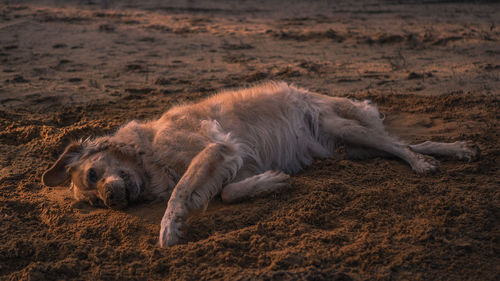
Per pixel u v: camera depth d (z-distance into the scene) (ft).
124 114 25.22
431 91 27.76
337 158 18.63
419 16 63.98
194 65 39.01
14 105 27.40
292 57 41.42
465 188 14.67
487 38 43.88
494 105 23.62
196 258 11.57
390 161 18.03
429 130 20.85
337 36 50.39
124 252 11.86
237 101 18.25
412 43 45.01
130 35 54.60
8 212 14.66
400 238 11.94
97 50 46.06
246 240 12.36
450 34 47.67
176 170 15.57
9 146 20.59
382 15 67.31
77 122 24.14
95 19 67.41
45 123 23.99
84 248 12.20
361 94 27.68
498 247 11.33
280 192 15.08
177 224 13.16
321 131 19.39
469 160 16.81
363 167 17.17
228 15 73.51
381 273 10.58
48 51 45.52
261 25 61.26
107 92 30.53
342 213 13.53
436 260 10.95
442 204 13.41
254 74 34.06
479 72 31.78
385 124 22.18
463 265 10.75
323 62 38.73
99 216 14.55
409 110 24.07
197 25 62.28
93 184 15.44
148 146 16.14
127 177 15.33
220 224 13.51
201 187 14.38
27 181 17.33
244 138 17.34
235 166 15.42
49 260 11.89
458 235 11.98
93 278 10.91
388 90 28.73
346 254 11.35
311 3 86.28
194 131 16.31
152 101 27.96
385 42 46.62
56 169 16.31
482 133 19.62
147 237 13.12
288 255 11.28
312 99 19.90
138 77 35.04
